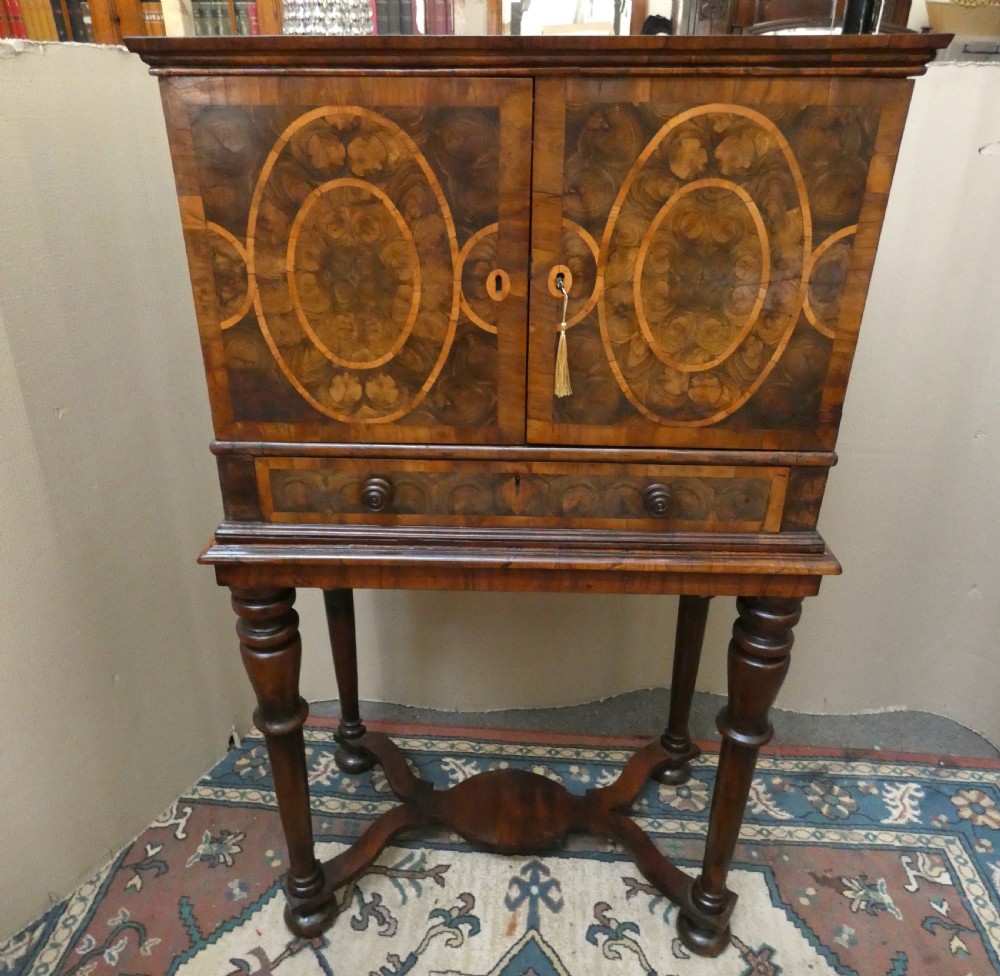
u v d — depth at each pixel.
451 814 1.27
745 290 0.78
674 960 1.12
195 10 0.97
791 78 0.70
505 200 0.75
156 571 1.25
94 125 1.03
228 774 1.42
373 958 1.12
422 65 0.70
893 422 1.34
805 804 1.38
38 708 1.09
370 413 0.84
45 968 1.09
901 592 1.48
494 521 0.89
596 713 1.61
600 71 0.70
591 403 0.83
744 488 0.86
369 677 1.61
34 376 1.00
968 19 1.17
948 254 1.22
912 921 1.18
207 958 1.12
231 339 0.82
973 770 1.45
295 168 0.75
